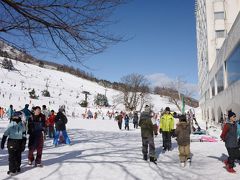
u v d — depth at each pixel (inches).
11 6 286.4
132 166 391.2
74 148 549.0
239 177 339.6
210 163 421.4
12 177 333.7
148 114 438.3
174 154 500.1
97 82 6038.4
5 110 1913.1
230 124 370.3
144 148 437.4
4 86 3336.6
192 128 915.4
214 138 716.0
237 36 879.7
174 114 885.8
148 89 3772.1
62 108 596.7
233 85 956.0
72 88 4800.7
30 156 392.5
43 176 337.7
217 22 1946.4
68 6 295.7
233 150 366.0
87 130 1030.4
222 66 1215.6
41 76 4744.1
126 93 3550.7
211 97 1694.1
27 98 2864.2
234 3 1945.1
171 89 3873.0
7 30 304.7
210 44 1936.5
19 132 351.3
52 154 483.2
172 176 342.0
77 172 355.9
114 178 329.4
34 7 290.0
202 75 2415.1
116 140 692.7
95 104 3764.8
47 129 763.4
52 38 315.3
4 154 473.4
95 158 446.0
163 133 538.9
